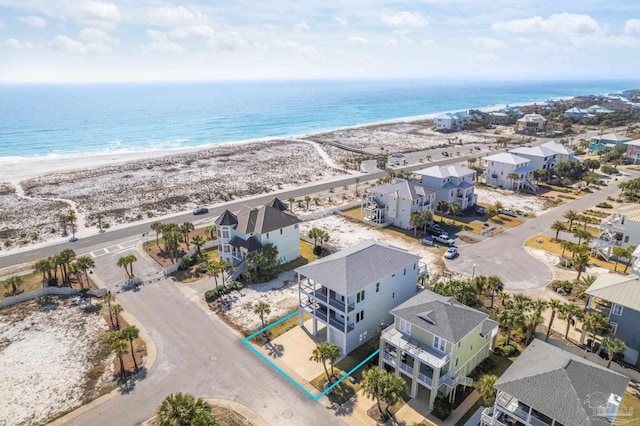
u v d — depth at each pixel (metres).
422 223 74.38
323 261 46.84
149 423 35.38
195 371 41.69
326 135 197.88
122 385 40.03
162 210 92.62
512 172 104.88
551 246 70.56
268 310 48.91
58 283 59.69
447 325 36.06
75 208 94.62
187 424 29.81
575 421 26.81
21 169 132.38
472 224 81.75
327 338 45.78
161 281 60.41
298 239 67.25
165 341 46.59
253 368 42.00
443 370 36.59
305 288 48.19
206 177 121.50
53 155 157.12
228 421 35.19
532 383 29.66
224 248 63.81
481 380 36.25
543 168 113.06
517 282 58.50
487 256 67.06
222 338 47.03
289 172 126.81
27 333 48.88
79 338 47.69
